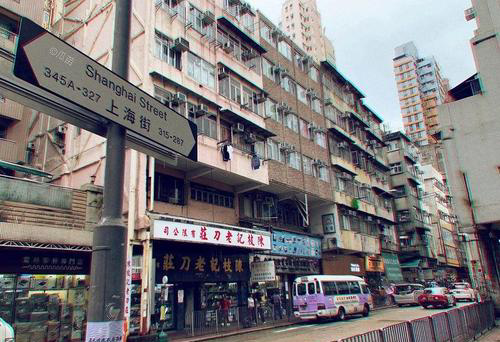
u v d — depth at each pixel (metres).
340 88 33.56
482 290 14.82
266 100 22.58
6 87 2.68
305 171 24.59
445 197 58.53
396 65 97.56
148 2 15.90
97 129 3.26
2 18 16.19
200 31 18.16
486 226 14.56
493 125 14.57
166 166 16.64
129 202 13.91
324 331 14.01
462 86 16.69
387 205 38.00
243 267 19.28
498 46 14.87
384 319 17.34
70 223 12.37
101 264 2.91
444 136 15.39
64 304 12.20
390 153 43.47
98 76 3.14
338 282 18.55
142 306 12.98
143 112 3.55
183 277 15.97
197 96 16.88
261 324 17.48
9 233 10.55
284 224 24.30
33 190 11.77
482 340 10.59
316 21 58.97
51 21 22.02
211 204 18.66
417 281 39.22
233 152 18.11
